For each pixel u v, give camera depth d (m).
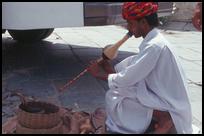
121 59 7.29
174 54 3.46
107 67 3.80
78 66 6.67
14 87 5.38
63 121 3.66
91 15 5.30
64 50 8.17
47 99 4.91
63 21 5.15
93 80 5.78
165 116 3.50
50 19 5.08
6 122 3.93
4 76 5.93
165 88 3.47
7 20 5.00
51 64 6.79
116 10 5.47
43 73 6.15
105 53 3.67
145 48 3.38
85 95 5.11
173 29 12.52
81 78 5.86
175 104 3.46
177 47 9.18
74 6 5.18
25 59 7.15
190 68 6.89
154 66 3.40
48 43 9.05
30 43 8.95
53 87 5.41
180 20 13.22
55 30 11.48
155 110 3.51
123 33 11.33
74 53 7.87
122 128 3.53
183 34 11.65
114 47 3.64
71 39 9.84
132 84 3.47
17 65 6.66
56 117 3.40
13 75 6.00
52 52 7.91
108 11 5.39
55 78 5.87
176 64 3.44
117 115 3.55
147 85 3.49
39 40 9.24
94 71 3.78
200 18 5.77
